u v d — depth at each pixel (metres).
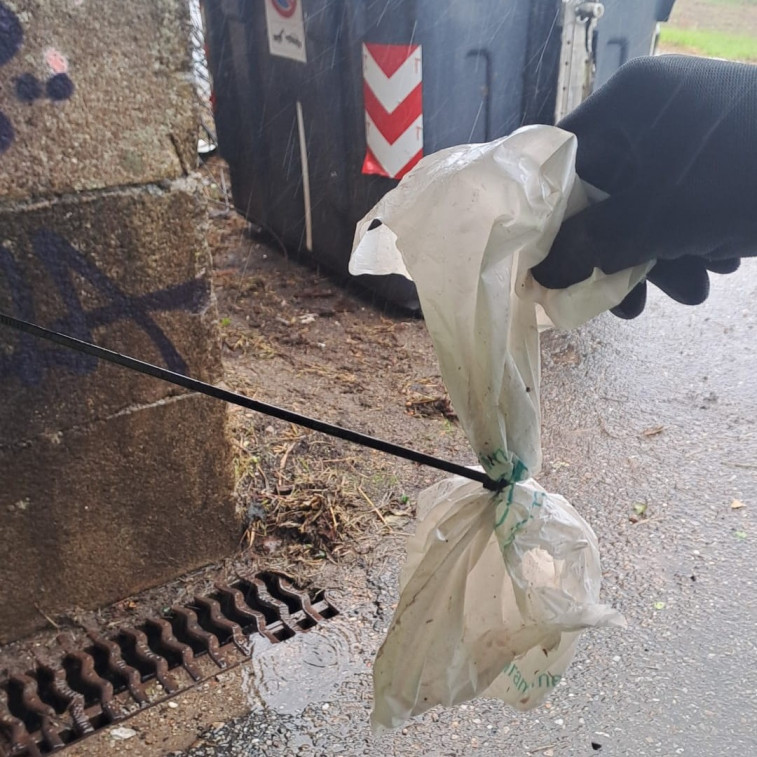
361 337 4.09
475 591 1.28
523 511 1.23
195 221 2.21
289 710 2.12
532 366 1.28
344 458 3.13
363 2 3.57
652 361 3.90
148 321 2.22
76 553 2.33
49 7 1.84
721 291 4.56
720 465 3.11
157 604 2.47
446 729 2.04
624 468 3.11
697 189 1.12
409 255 1.14
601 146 1.21
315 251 4.59
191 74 2.09
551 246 1.21
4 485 2.15
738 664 2.22
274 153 4.64
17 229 1.96
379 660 1.25
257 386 3.62
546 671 1.35
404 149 3.69
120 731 2.06
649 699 2.12
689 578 2.54
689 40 5.12
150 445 2.35
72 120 1.95
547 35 3.78
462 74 3.65
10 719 2.10
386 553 2.66
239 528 2.65
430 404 3.52
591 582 1.33
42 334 1.23
